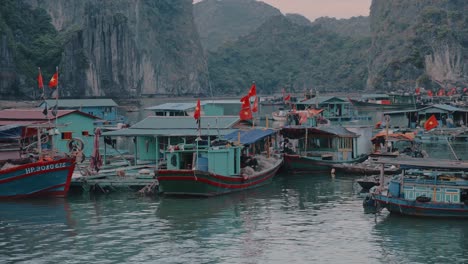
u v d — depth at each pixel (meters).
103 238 32.31
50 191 42.31
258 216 37.03
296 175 52.72
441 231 33.19
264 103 175.12
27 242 31.66
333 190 45.47
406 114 94.19
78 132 58.31
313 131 55.44
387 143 59.19
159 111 76.94
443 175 36.25
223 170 43.12
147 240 31.95
